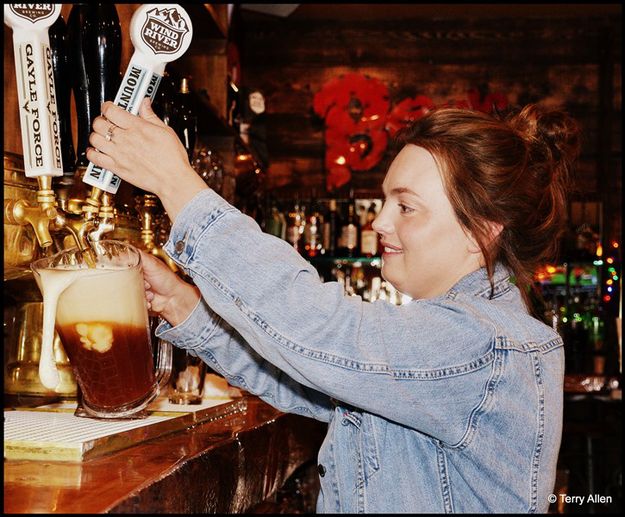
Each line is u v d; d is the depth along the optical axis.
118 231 1.53
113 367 1.12
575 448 4.80
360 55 5.41
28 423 1.15
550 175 1.26
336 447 1.14
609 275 5.01
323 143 5.36
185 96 1.50
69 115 1.27
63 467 0.95
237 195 3.39
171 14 1.14
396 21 5.43
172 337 1.31
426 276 1.18
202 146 1.75
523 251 1.22
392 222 1.19
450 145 1.16
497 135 1.18
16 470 0.93
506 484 1.03
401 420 1.01
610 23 5.34
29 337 1.42
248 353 1.34
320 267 5.21
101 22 1.25
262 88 5.41
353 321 1.00
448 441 1.02
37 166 1.13
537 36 5.38
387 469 1.07
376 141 5.27
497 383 1.02
